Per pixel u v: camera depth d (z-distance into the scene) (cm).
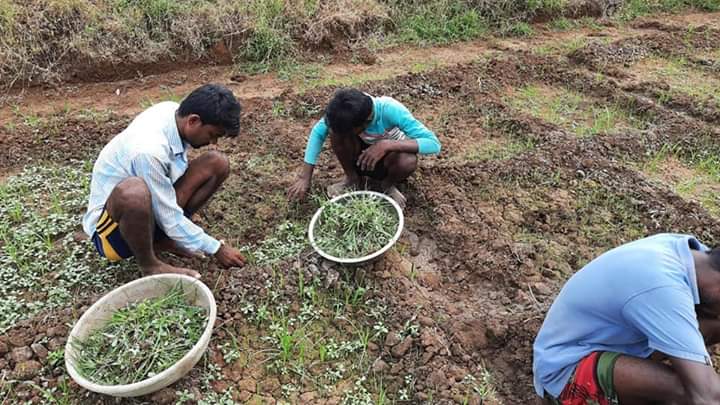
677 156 499
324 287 349
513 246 385
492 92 589
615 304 232
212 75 615
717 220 411
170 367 269
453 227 401
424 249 397
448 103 565
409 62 652
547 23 777
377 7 709
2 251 370
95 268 358
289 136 495
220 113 305
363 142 397
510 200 434
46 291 343
